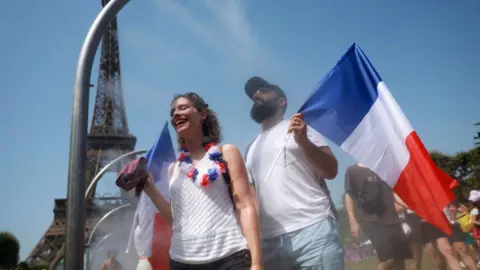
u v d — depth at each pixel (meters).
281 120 4.96
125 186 4.36
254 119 5.02
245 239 3.62
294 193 4.48
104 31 5.04
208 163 3.83
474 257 8.91
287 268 4.44
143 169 4.39
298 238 4.38
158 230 5.73
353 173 6.15
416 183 4.82
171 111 4.20
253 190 4.68
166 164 6.13
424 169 4.78
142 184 4.42
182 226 3.75
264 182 4.67
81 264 4.36
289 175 4.53
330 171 4.53
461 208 9.16
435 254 7.37
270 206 4.58
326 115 5.15
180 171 3.94
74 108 4.68
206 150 3.97
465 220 9.03
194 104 4.11
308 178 4.52
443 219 4.68
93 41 4.91
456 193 9.09
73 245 4.37
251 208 3.66
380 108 5.05
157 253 5.70
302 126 4.37
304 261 4.33
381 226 6.05
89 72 4.82
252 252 3.48
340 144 5.09
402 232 6.10
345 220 6.14
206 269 3.56
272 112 4.94
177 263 3.71
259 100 4.96
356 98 5.17
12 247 65.25
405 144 4.90
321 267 4.25
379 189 6.07
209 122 4.19
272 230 4.54
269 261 4.53
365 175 6.10
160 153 6.14
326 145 4.70
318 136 4.74
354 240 6.11
